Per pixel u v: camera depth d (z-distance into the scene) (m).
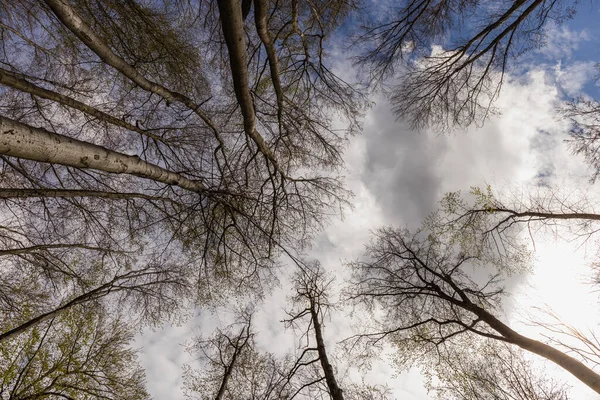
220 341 8.43
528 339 6.52
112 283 6.46
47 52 4.18
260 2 3.48
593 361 5.03
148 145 6.35
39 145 3.00
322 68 5.47
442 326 8.78
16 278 6.39
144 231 6.47
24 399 6.30
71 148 3.40
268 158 6.28
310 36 5.19
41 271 6.40
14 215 5.88
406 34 6.26
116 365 7.52
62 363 6.97
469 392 7.48
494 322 7.24
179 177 5.41
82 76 5.29
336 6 5.12
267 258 6.56
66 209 6.02
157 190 6.25
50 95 4.07
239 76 4.02
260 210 6.77
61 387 6.87
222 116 6.35
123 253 6.52
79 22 3.32
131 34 4.96
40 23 4.14
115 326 7.57
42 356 6.88
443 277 8.84
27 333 6.63
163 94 4.82
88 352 7.35
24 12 4.26
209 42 5.05
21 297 6.47
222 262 6.52
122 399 7.32
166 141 6.17
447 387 7.83
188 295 7.18
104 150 3.97
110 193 4.92
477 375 7.58
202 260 6.20
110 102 5.73
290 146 6.95
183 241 6.43
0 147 2.65
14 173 5.70
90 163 3.74
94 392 7.21
